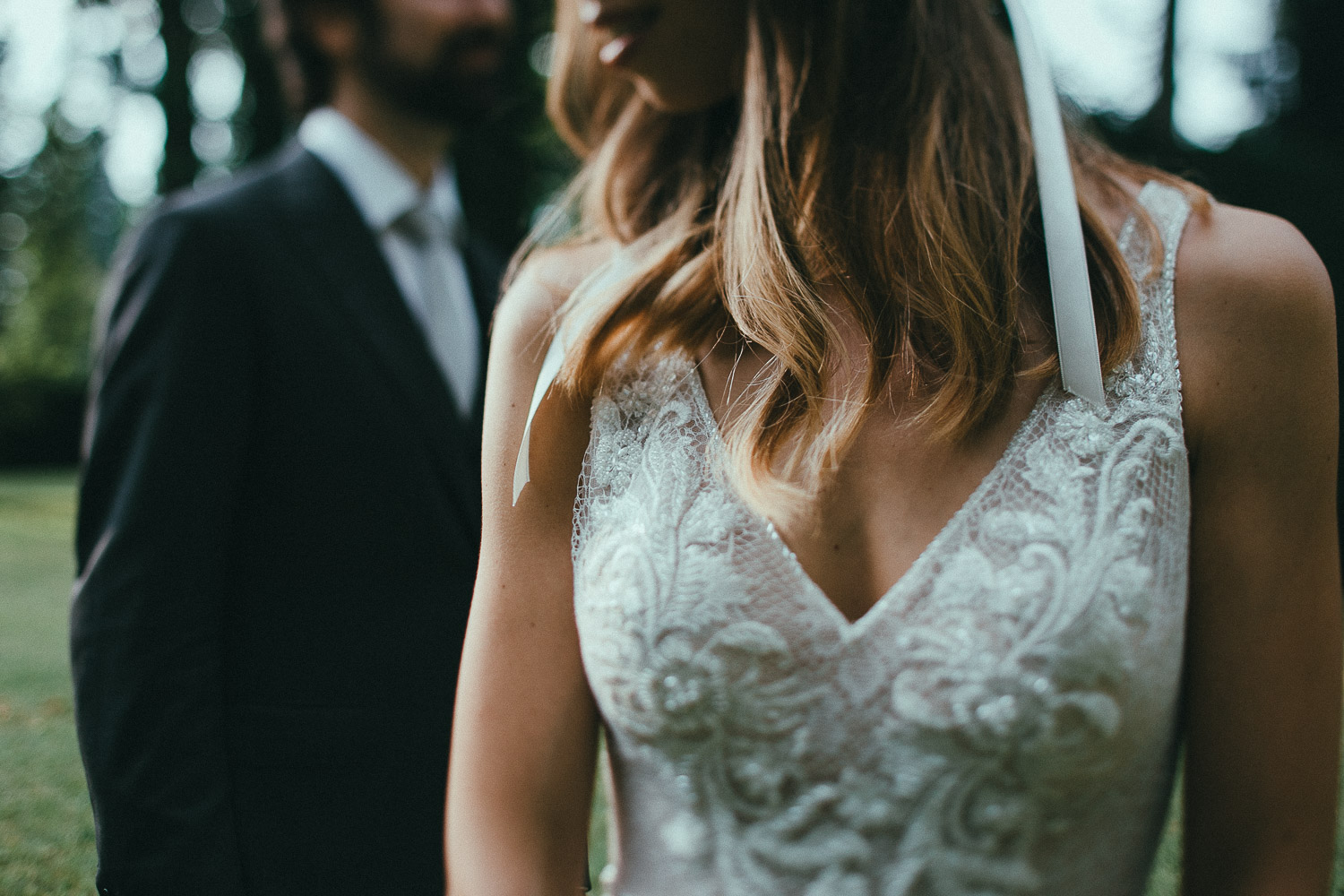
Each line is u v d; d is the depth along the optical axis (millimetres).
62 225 14578
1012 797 769
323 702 1510
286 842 1448
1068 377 803
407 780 1511
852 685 789
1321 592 791
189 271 1538
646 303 928
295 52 2064
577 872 906
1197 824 825
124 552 1393
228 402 1521
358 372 1625
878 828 787
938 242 867
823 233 905
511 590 902
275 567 1554
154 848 1322
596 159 1366
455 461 1660
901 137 936
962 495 809
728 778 818
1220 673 806
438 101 1975
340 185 1826
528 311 1000
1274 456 787
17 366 16422
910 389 846
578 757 900
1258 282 797
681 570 820
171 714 1355
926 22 977
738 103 1079
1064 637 754
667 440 874
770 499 817
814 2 965
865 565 817
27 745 2510
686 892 842
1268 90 10703
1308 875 787
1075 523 772
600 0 1014
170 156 10344
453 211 2102
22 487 13156
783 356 841
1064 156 850
